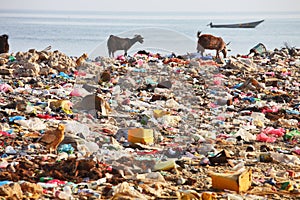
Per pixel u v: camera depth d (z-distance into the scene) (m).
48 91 25.97
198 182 14.78
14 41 88.88
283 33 117.00
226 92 26.00
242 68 34.12
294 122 21.70
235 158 16.89
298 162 16.64
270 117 22.45
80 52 60.81
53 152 16.59
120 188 13.67
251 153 17.33
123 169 15.12
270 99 26.31
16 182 14.01
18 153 16.48
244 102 25.34
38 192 13.50
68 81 29.20
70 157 15.76
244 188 14.25
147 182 14.50
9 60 33.34
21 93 25.75
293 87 29.73
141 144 16.81
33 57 32.97
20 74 30.39
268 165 16.34
